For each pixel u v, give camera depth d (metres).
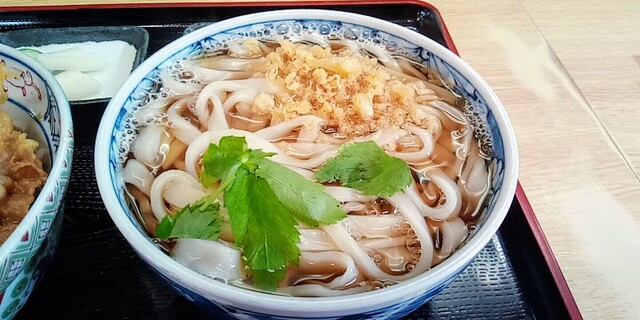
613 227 0.28
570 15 0.40
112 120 0.23
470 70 0.26
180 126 0.26
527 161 0.31
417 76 0.28
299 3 0.38
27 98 0.26
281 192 0.20
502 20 0.40
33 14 0.37
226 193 0.20
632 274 0.26
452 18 0.40
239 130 0.25
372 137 0.25
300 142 0.25
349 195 0.23
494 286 0.26
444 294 0.25
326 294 0.20
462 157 0.25
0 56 0.26
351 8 0.38
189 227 0.21
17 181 0.24
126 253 0.26
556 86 0.35
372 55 0.29
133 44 0.36
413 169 0.25
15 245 0.19
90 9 0.37
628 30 0.39
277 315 0.18
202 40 0.28
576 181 0.30
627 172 0.31
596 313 0.25
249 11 0.38
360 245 0.22
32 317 0.23
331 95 0.26
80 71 0.34
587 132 0.33
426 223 0.23
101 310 0.24
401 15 0.38
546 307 0.25
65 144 0.22
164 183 0.23
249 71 0.28
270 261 0.19
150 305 0.24
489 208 0.22
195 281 0.18
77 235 0.26
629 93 0.35
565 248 0.27
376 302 0.18
